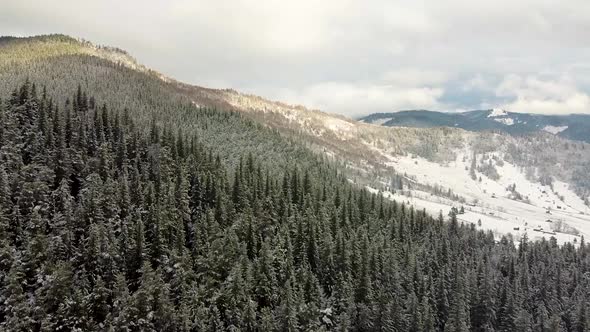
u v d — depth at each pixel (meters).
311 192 175.25
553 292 151.00
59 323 87.94
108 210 117.62
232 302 101.88
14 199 112.06
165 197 126.31
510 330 131.00
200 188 146.62
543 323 133.88
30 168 120.62
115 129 163.25
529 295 149.00
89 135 150.75
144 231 114.44
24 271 94.00
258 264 113.00
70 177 133.00
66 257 104.31
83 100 187.38
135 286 105.75
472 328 132.50
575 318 138.88
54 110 155.88
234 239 121.12
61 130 142.75
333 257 127.19
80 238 109.56
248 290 106.38
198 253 116.81
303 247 130.25
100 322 92.50
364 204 183.25
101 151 138.75
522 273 157.00
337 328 104.88
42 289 90.62
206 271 109.50
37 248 97.62
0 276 92.38
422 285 129.38
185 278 105.25
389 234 162.12
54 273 92.31
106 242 106.00
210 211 127.44
